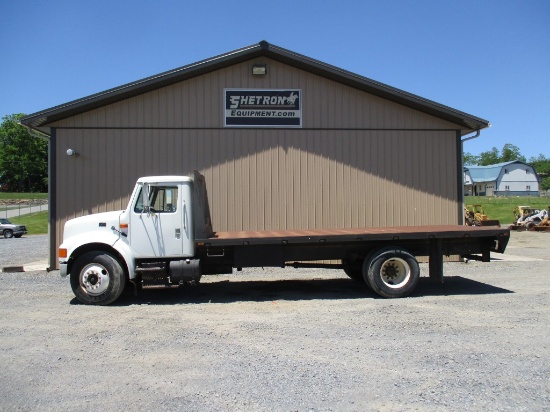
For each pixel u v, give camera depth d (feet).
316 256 32.04
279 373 17.16
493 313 26.35
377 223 46.52
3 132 312.09
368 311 27.17
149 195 29.94
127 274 30.07
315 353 19.47
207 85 45.32
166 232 29.84
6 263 51.16
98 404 14.62
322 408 14.24
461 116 45.47
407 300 30.32
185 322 24.95
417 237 31.35
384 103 46.83
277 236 31.04
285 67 45.91
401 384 16.05
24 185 319.27
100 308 28.58
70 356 19.30
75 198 44.14
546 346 20.21
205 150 45.16
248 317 26.00
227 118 45.39
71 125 44.29
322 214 45.98
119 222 29.68
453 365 17.87
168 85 45.09
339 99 46.39
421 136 47.16
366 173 46.57
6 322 25.04
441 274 32.17
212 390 15.65
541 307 27.81
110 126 44.55
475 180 280.10
